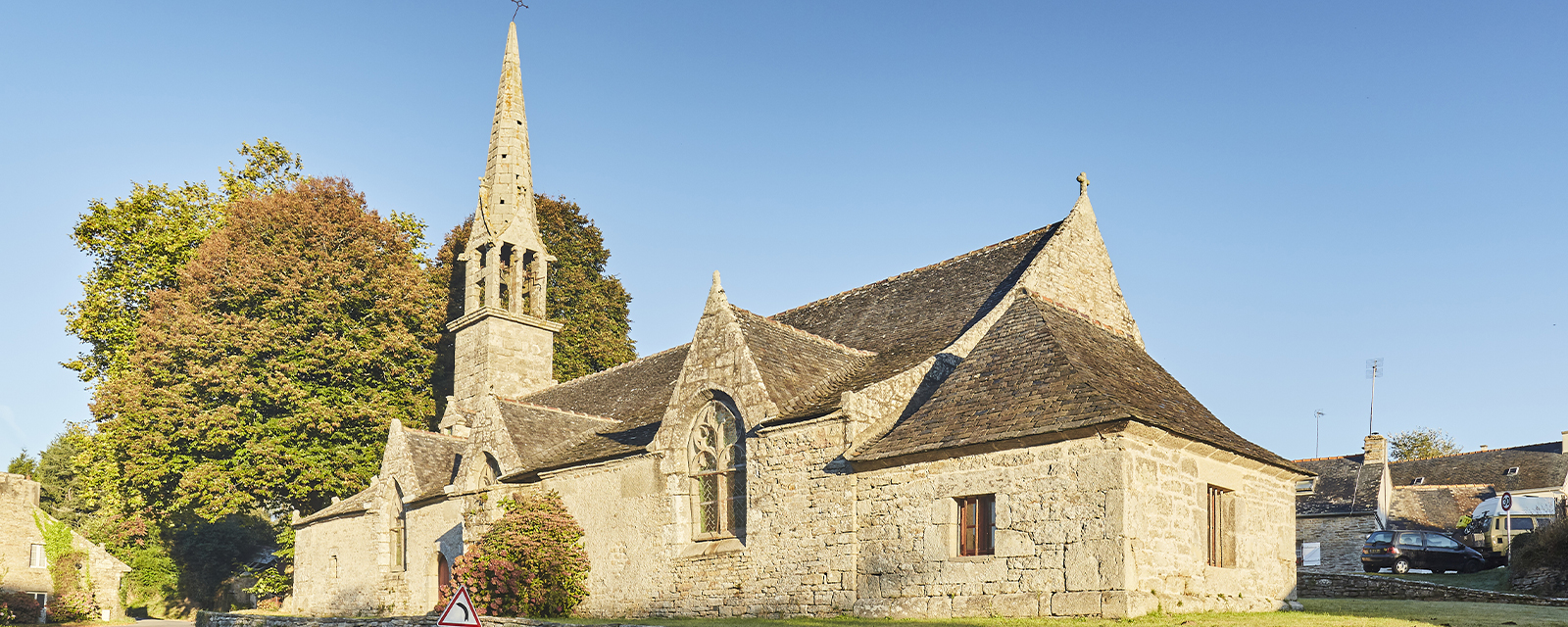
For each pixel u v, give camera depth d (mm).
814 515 22359
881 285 31234
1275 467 23078
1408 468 58469
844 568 21656
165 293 46000
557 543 27328
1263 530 22781
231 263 45625
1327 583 28688
